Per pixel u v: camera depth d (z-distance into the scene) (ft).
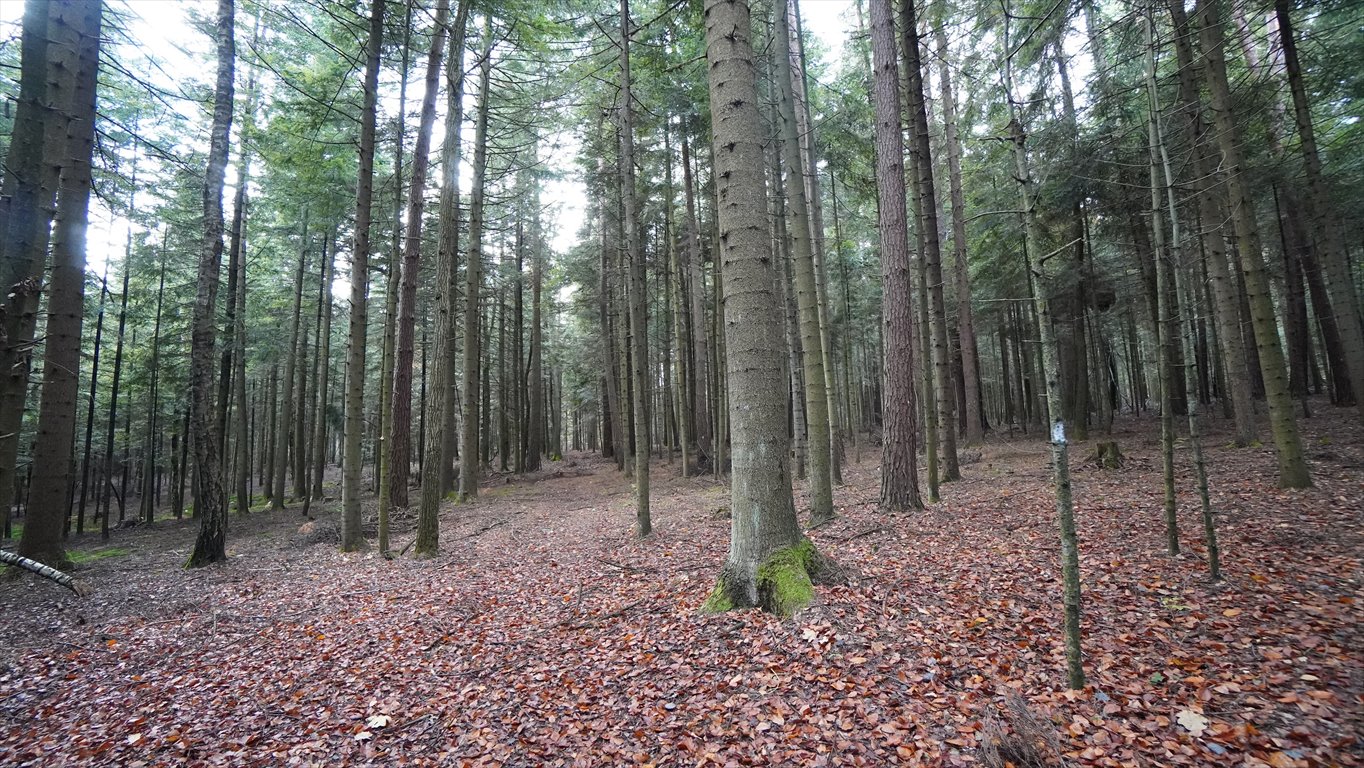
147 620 23.45
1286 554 18.60
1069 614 12.59
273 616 23.62
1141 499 28.32
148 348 71.00
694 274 67.67
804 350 31.60
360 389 37.27
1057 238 56.34
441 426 34.83
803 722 12.46
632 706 13.98
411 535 42.52
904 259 32.27
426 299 76.13
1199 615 15.37
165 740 14.39
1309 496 24.61
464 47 39.63
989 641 15.15
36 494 30.89
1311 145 34.09
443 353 35.65
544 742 13.09
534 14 37.70
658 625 18.30
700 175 70.33
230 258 57.57
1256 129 39.55
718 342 66.59
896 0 37.19
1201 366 71.92
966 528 27.07
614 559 28.84
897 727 11.94
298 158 41.68
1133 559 20.03
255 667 18.58
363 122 35.91
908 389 32.45
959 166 62.08
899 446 32.35
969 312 63.57
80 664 19.16
